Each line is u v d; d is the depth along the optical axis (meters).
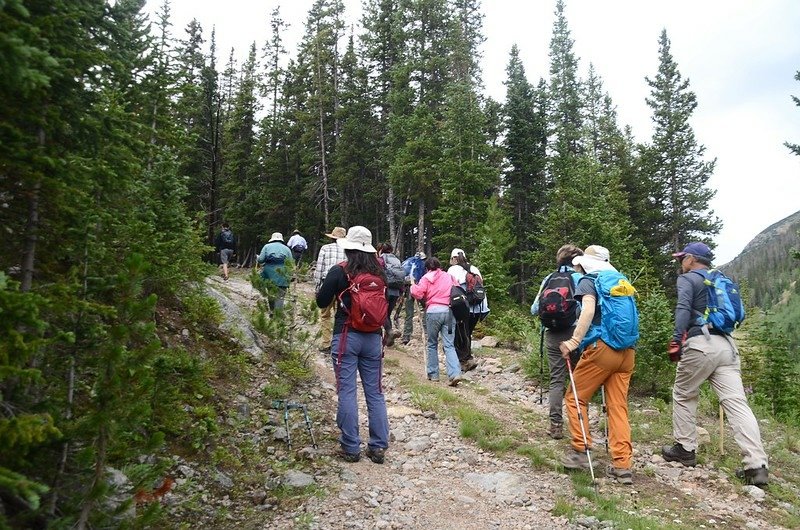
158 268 5.13
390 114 33.16
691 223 34.66
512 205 33.66
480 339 13.45
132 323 2.74
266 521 3.91
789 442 7.39
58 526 2.39
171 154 5.50
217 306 6.70
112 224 3.52
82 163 3.00
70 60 2.66
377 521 4.05
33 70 2.18
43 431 2.17
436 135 28.45
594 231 23.97
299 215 35.75
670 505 4.76
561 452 5.85
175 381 4.66
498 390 8.69
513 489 4.85
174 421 4.26
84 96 3.03
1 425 2.04
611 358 5.21
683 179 35.50
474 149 25.72
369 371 5.41
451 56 32.75
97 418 2.49
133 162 3.38
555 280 6.41
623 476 5.11
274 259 9.77
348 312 5.26
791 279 89.94
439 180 27.58
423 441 5.90
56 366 2.86
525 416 7.19
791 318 40.47
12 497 2.45
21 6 2.20
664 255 32.28
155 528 3.45
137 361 2.72
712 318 5.69
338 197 37.62
